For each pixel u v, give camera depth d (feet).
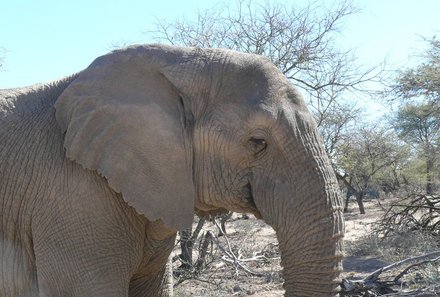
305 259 14.03
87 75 15.24
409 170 113.60
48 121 15.79
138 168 14.60
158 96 14.79
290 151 14.28
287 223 14.15
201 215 16.10
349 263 39.09
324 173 14.28
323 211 14.05
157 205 14.56
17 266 15.53
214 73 14.90
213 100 14.80
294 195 14.16
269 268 36.94
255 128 14.40
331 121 71.15
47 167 15.37
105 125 14.75
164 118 14.65
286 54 45.98
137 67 15.05
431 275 27.14
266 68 14.85
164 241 17.13
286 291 14.34
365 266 37.83
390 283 27.04
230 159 14.66
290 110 14.49
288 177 14.28
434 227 45.83
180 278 32.50
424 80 66.18
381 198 131.23
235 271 34.40
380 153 111.04
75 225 15.02
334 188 14.32
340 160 101.86
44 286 15.12
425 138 101.81
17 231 15.56
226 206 15.01
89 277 14.92
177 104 14.85
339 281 14.07
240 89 14.70
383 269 27.07
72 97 15.19
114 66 15.10
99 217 15.07
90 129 14.80
